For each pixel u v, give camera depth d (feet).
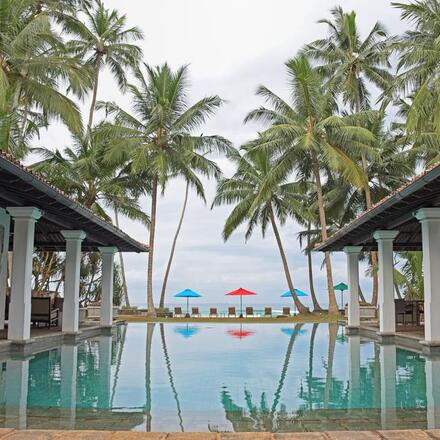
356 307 60.49
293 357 37.14
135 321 86.89
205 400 22.16
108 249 61.21
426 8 64.75
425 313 38.68
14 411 19.63
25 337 37.24
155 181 97.19
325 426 17.70
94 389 24.38
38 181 30.66
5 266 45.93
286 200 103.76
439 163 26.50
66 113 59.88
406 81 66.49
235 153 100.17
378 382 26.25
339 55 102.68
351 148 86.33
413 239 58.75
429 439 13.78
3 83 50.39
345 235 52.31
